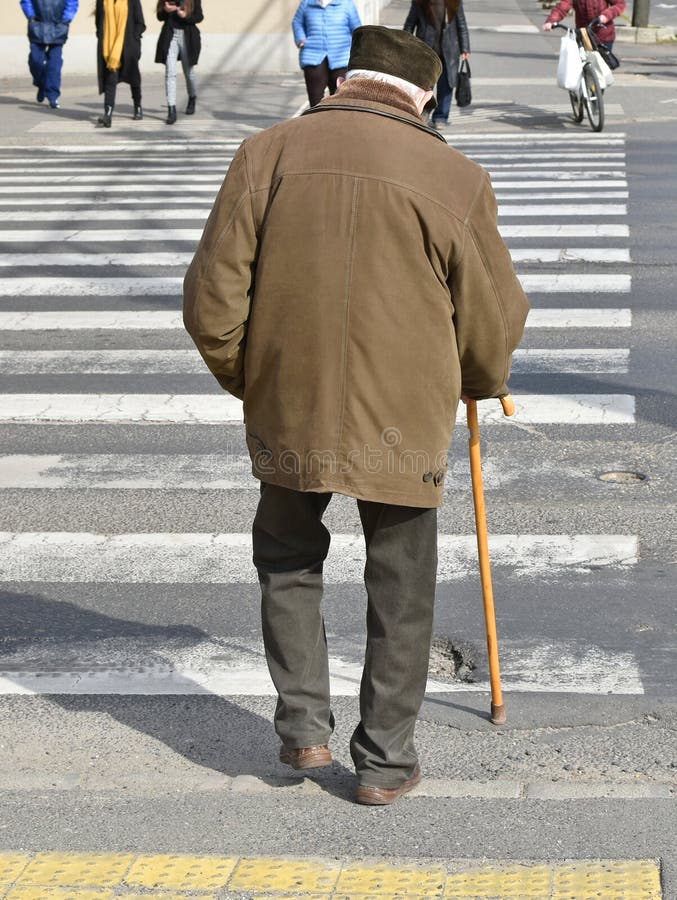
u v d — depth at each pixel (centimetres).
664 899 396
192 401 934
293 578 444
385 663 440
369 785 448
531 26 4369
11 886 411
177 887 409
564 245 1388
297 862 422
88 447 848
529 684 542
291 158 406
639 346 1043
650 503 738
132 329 1124
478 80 2928
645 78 2931
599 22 2220
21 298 1230
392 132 403
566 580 642
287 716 452
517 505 739
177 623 606
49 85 2639
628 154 1991
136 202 1692
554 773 475
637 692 534
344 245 399
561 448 830
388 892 404
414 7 2302
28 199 1728
